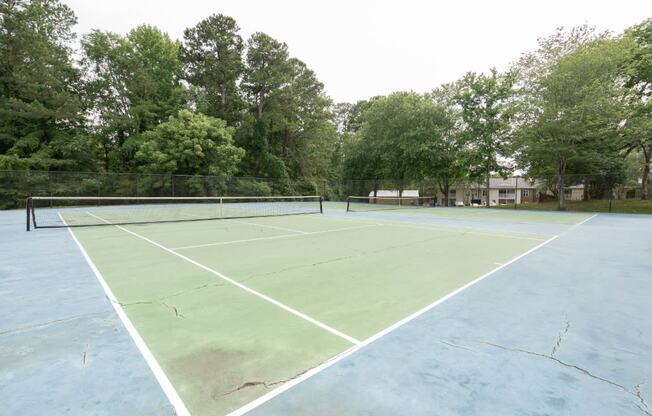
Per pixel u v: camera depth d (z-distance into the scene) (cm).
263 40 3275
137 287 427
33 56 2397
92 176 2236
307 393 202
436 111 2558
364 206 2597
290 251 678
